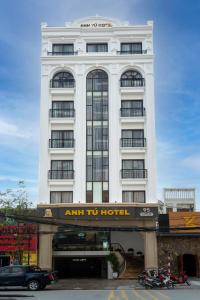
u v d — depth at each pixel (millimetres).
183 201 53656
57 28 50625
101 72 50125
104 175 47531
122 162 47812
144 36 50562
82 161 47656
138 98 49250
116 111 48844
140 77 49906
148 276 33812
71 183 47094
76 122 48562
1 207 44656
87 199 47000
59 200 46969
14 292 29078
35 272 30812
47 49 50344
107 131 48562
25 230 43719
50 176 47281
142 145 48000
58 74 50250
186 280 34594
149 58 49938
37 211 45156
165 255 44656
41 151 47781
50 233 42094
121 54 50219
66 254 45094
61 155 47906
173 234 44594
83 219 45000
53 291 29891
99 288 32438
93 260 47281
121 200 46812
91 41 50688
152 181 47031
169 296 25266
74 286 34250
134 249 47469
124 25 50969
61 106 49188
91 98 49438
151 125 48375
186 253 44625
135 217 45000
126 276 43500
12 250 43219
